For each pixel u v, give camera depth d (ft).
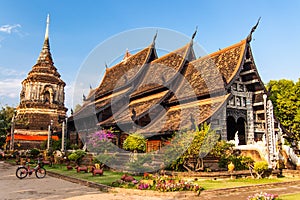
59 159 89.61
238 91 69.87
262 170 51.67
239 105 68.80
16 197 35.47
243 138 74.49
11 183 49.60
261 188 43.47
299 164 62.13
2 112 164.55
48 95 176.76
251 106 70.54
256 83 71.05
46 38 196.13
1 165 97.19
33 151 115.44
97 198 34.73
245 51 70.03
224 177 49.80
